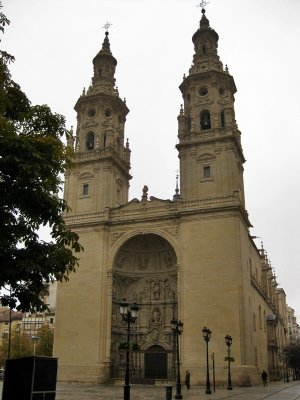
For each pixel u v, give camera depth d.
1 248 15.09
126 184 65.62
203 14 68.38
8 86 16.91
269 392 37.62
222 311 48.56
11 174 14.96
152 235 55.97
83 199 60.28
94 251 56.62
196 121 59.50
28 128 17.45
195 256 51.72
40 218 16.16
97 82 67.81
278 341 87.88
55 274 16.83
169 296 56.94
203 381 46.72
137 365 54.94
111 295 54.56
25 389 18.17
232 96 63.19
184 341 49.03
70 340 53.69
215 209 52.47
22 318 111.81
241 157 60.84
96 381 50.50
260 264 76.25
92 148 63.91
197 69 63.28
